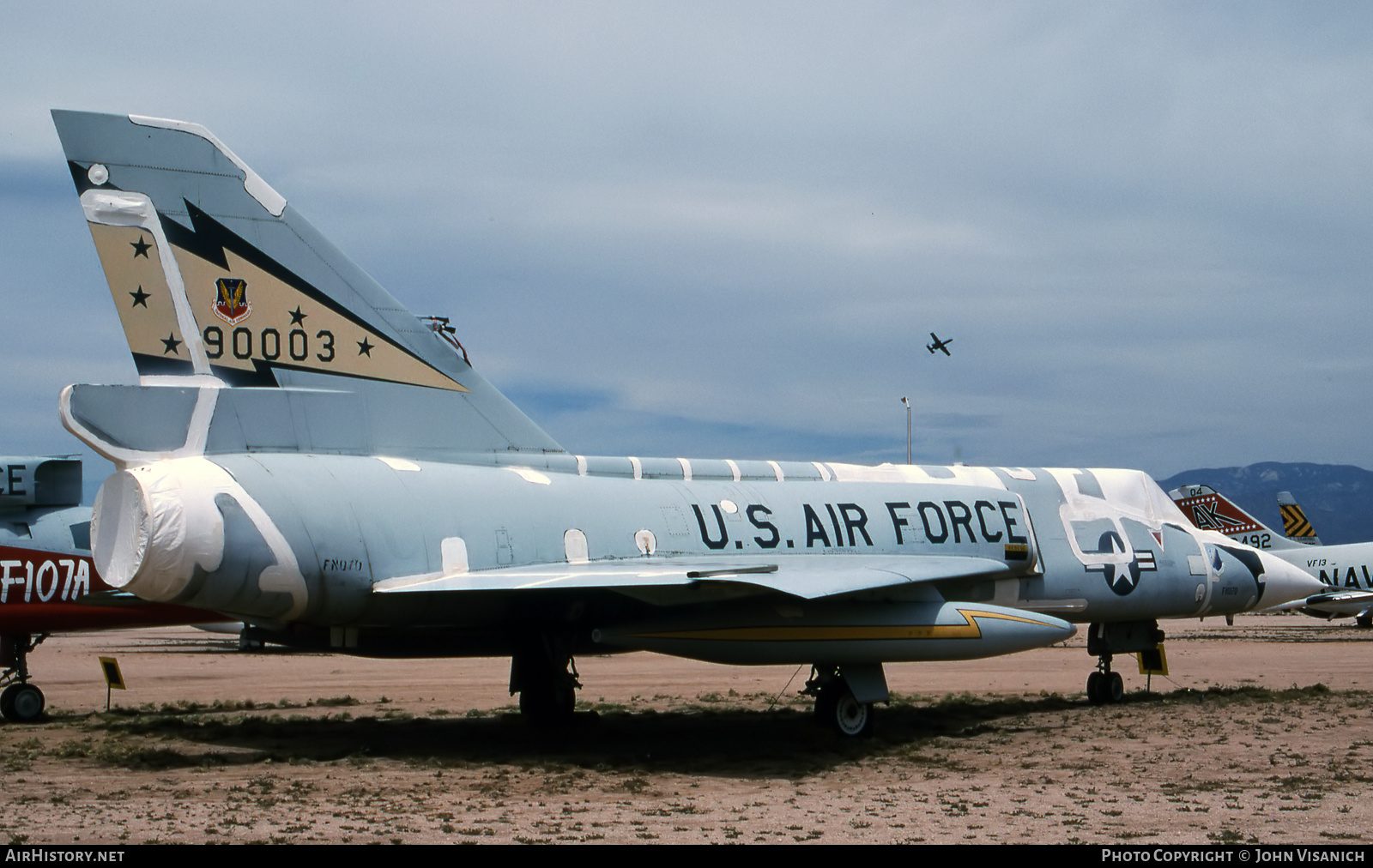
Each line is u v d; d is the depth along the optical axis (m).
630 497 13.26
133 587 10.45
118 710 16.52
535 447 13.30
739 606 12.27
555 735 13.52
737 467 14.76
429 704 17.67
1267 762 11.43
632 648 12.10
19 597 14.80
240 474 10.84
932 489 15.72
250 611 10.91
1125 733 13.65
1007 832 8.15
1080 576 16.70
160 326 11.33
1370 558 42.12
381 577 11.21
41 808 8.79
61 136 11.18
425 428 12.55
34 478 15.25
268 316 11.80
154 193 11.46
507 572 11.59
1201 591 18.02
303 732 13.77
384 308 12.46
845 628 12.34
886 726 14.61
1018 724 14.73
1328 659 26.36
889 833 8.11
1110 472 18.05
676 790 9.93
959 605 13.02
